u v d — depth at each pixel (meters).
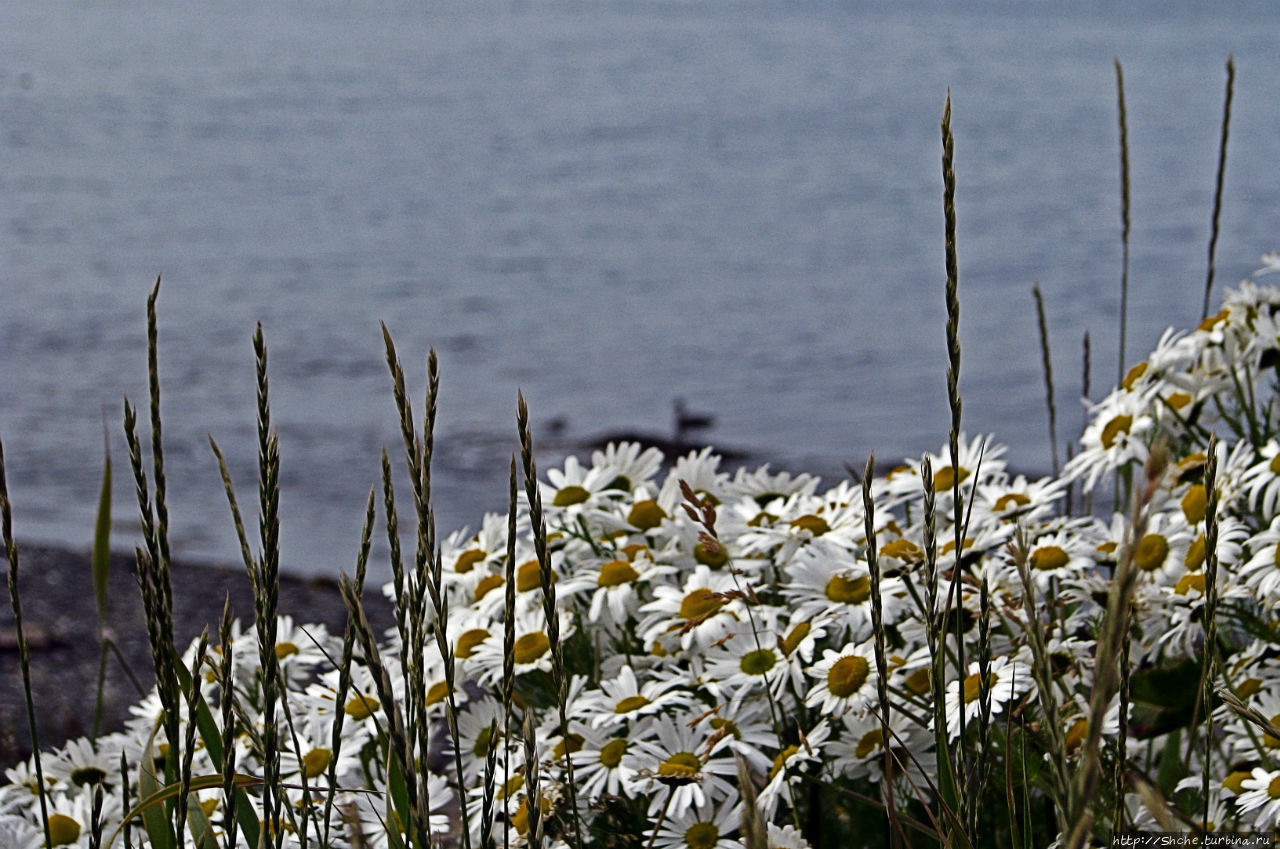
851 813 2.30
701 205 31.36
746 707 2.21
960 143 39.78
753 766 2.42
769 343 18.20
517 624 2.56
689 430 13.84
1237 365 2.90
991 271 22.75
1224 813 1.98
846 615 2.25
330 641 3.05
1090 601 2.21
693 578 2.46
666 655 2.50
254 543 10.05
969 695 1.91
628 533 2.89
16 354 16.95
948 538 2.46
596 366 17.05
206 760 2.42
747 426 14.06
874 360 17.08
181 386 15.52
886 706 1.30
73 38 77.62
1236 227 25.31
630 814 2.20
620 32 87.56
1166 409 2.86
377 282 22.86
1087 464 2.85
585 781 2.16
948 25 92.56
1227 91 2.94
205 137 43.03
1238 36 78.50
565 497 2.93
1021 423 14.02
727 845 1.99
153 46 74.06
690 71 63.38
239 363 16.75
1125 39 77.75
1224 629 2.33
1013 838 1.40
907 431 13.80
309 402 14.95
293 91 55.59
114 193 32.94
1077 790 0.93
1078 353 16.97
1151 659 2.40
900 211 29.75
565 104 51.38
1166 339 3.04
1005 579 2.25
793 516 2.72
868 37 82.06
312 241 26.91
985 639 1.42
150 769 1.57
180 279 22.77
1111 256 23.30
